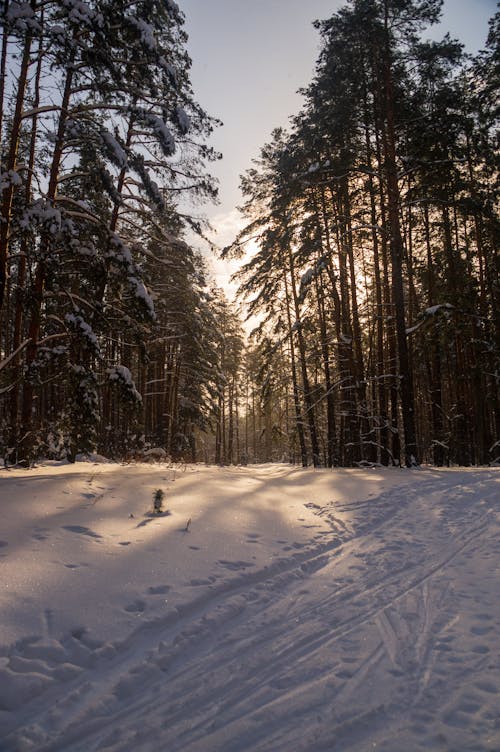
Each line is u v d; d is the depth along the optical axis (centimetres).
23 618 384
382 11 1543
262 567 570
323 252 1925
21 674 321
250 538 676
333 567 598
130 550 563
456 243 2261
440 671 343
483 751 256
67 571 481
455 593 495
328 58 1614
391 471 1483
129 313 1311
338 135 1691
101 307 1227
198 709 304
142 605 438
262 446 5128
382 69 1645
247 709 303
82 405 1145
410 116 1666
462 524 801
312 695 317
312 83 1778
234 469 1614
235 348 3994
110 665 351
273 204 1905
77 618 398
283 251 1962
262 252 2050
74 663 345
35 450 1175
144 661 356
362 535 748
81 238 1320
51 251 1083
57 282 1136
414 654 371
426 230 2136
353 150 1750
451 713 292
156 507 739
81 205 1206
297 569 583
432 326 1764
